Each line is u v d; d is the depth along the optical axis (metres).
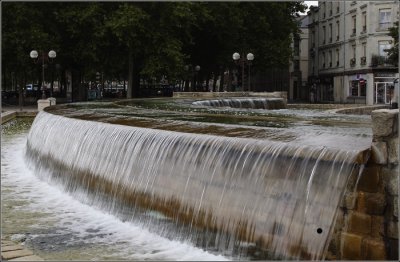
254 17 48.81
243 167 8.31
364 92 51.44
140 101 26.73
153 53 42.00
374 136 6.48
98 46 41.34
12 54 40.19
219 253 8.39
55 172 14.55
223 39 48.38
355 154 6.72
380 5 49.19
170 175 9.79
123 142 11.52
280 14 50.78
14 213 11.17
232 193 8.39
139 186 10.54
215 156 8.94
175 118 13.98
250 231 7.93
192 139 9.62
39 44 39.28
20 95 39.91
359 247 6.54
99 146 12.40
